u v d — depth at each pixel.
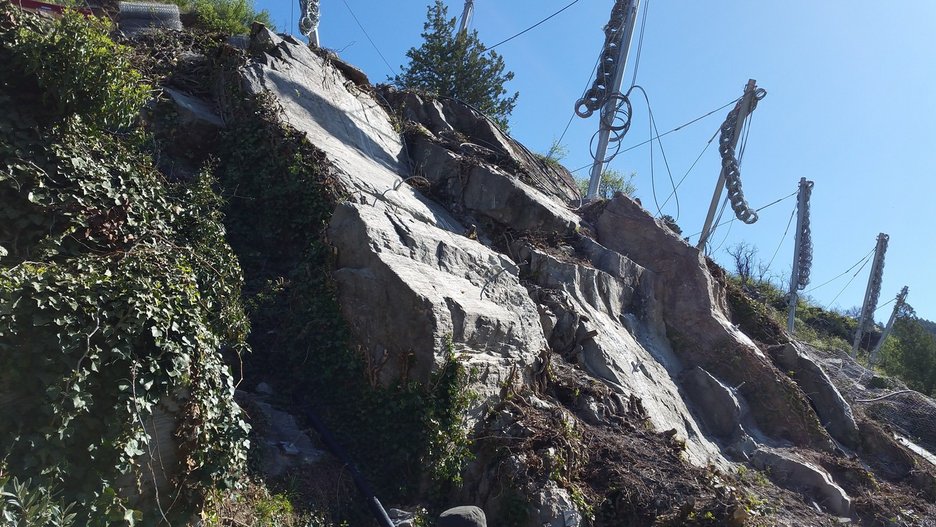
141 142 8.91
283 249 10.47
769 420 12.99
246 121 11.12
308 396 8.76
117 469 5.70
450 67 21.98
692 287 13.83
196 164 11.13
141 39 12.61
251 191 10.78
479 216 12.78
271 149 10.80
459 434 8.30
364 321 8.73
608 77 18.19
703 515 8.17
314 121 12.14
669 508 8.30
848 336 35.84
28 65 7.27
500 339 9.28
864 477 12.17
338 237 9.35
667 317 13.67
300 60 13.05
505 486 8.09
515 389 9.29
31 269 5.70
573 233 13.59
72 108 7.52
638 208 14.57
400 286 8.57
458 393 8.34
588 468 8.76
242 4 19.06
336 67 14.41
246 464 6.87
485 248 10.68
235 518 6.67
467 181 12.93
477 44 22.80
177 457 6.18
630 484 8.48
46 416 5.39
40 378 5.39
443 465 8.10
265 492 7.18
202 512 6.33
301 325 9.04
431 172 13.30
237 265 8.66
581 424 9.43
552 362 10.40
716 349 13.38
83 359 5.59
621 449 9.07
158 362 6.01
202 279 7.68
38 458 5.30
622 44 18.14
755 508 8.81
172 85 11.71
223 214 9.41
